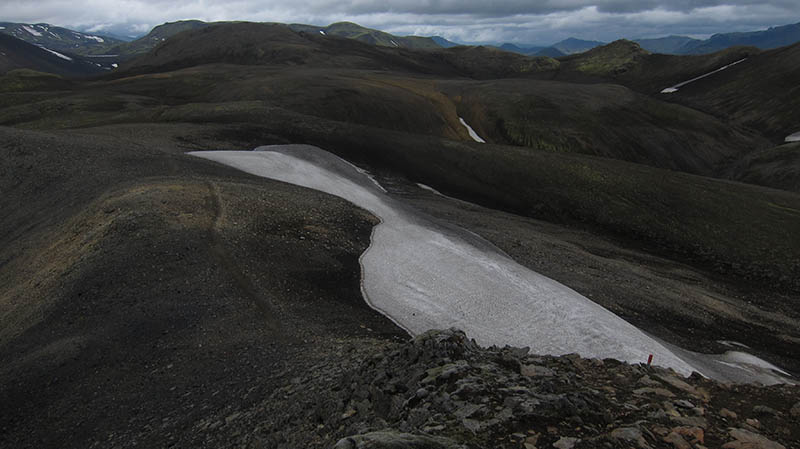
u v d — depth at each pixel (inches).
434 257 1423.5
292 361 708.0
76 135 2182.6
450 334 518.0
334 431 430.9
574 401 363.6
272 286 1034.7
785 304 1776.6
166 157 1934.1
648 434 323.0
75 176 1690.5
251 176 1899.6
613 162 3203.7
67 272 983.0
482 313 1143.6
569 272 1563.7
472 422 339.3
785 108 5767.7
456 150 3120.1
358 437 310.0
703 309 1517.0
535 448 305.1
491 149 3203.7
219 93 4990.2
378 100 4783.5
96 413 644.1
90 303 890.7
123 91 5334.6
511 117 5172.2
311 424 467.5
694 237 2301.9
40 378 715.4
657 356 1016.2
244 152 2250.2
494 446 310.2
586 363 495.5
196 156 2055.9
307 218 1480.1
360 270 1268.5
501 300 1200.8
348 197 1972.2
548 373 441.7
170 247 1074.1
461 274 1321.4
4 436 624.4
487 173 2881.4
